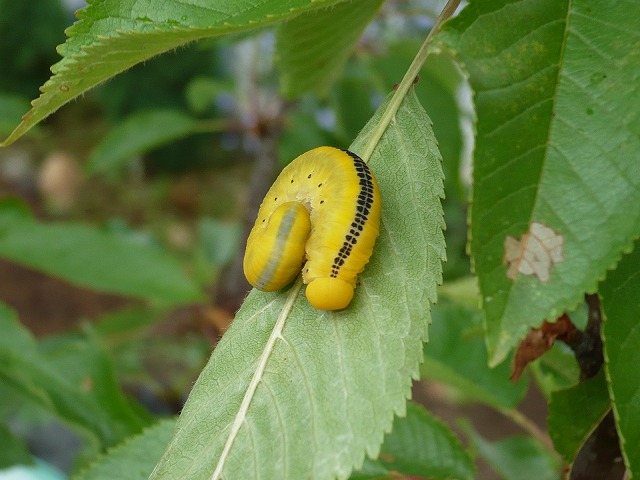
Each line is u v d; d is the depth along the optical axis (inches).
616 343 4.5
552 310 4.2
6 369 7.3
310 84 6.8
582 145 4.3
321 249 5.1
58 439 16.3
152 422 7.8
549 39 4.4
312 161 5.4
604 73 4.3
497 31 4.3
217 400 5.2
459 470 6.4
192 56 35.9
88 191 37.1
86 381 7.4
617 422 4.5
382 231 5.1
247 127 10.7
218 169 40.4
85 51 4.5
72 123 42.9
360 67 10.6
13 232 8.6
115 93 35.9
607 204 4.3
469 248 4.2
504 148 4.3
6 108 10.0
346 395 4.9
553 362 6.1
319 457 4.8
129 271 8.8
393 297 5.0
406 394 4.8
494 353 4.2
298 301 5.2
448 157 9.8
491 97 4.3
